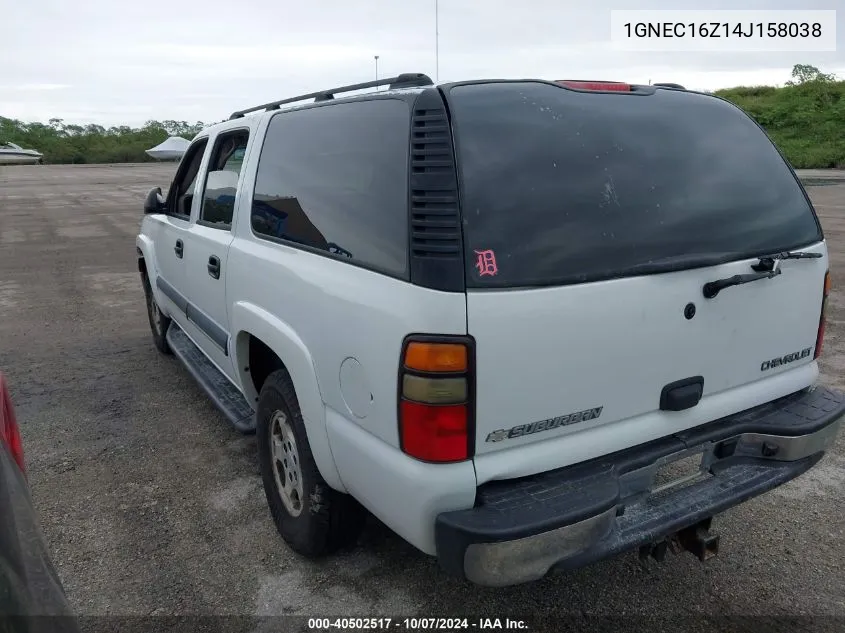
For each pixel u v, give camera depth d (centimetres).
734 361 258
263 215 319
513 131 225
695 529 253
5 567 150
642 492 241
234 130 379
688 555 304
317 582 288
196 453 408
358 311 226
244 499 355
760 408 277
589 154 236
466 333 199
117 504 352
